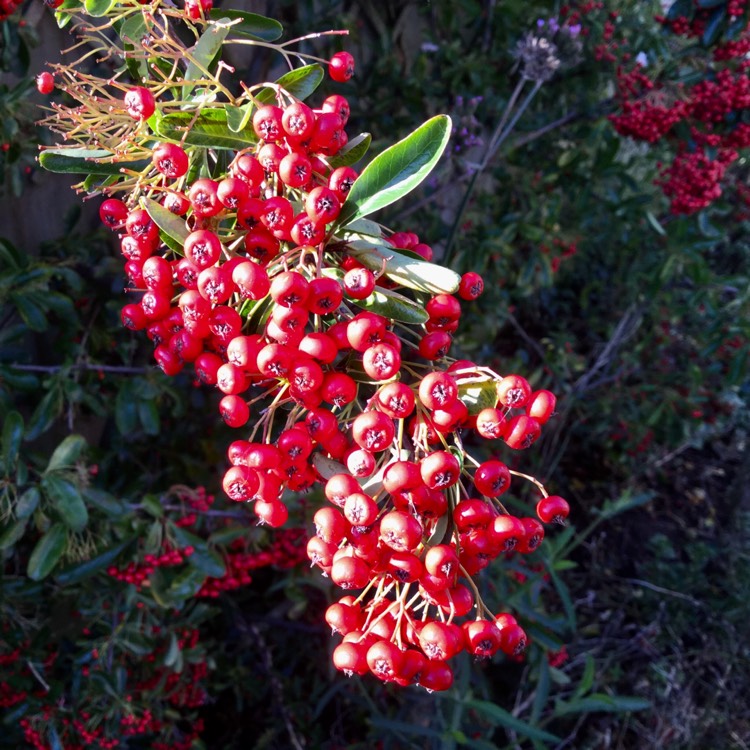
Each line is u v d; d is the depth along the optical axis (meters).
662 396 0.93
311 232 0.20
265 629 0.65
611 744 0.67
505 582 0.55
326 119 0.20
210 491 0.61
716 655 0.73
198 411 0.60
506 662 0.68
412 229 0.71
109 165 0.23
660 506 0.94
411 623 0.21
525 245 0.86
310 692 0.65
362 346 0.19
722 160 0.70
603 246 0.99
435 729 0.49
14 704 0.45
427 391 0.19
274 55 0.56
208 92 0.22
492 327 0.79
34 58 0.47
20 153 0.46
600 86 0.79
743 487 0.92
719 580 0.82
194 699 0.56
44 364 0.54
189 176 0.23
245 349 0.20
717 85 0.66
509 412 0.21
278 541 0.52
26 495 0.38
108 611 0.47
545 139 0.79
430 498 0.20
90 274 0.53
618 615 0.79
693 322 1.02
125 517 0.45
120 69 0.24
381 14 0.67
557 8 0.72
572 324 1.05
